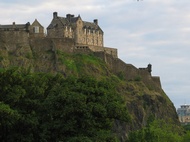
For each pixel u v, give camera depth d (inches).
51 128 3732.8
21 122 3764.8
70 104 3720.5
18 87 3882.9
